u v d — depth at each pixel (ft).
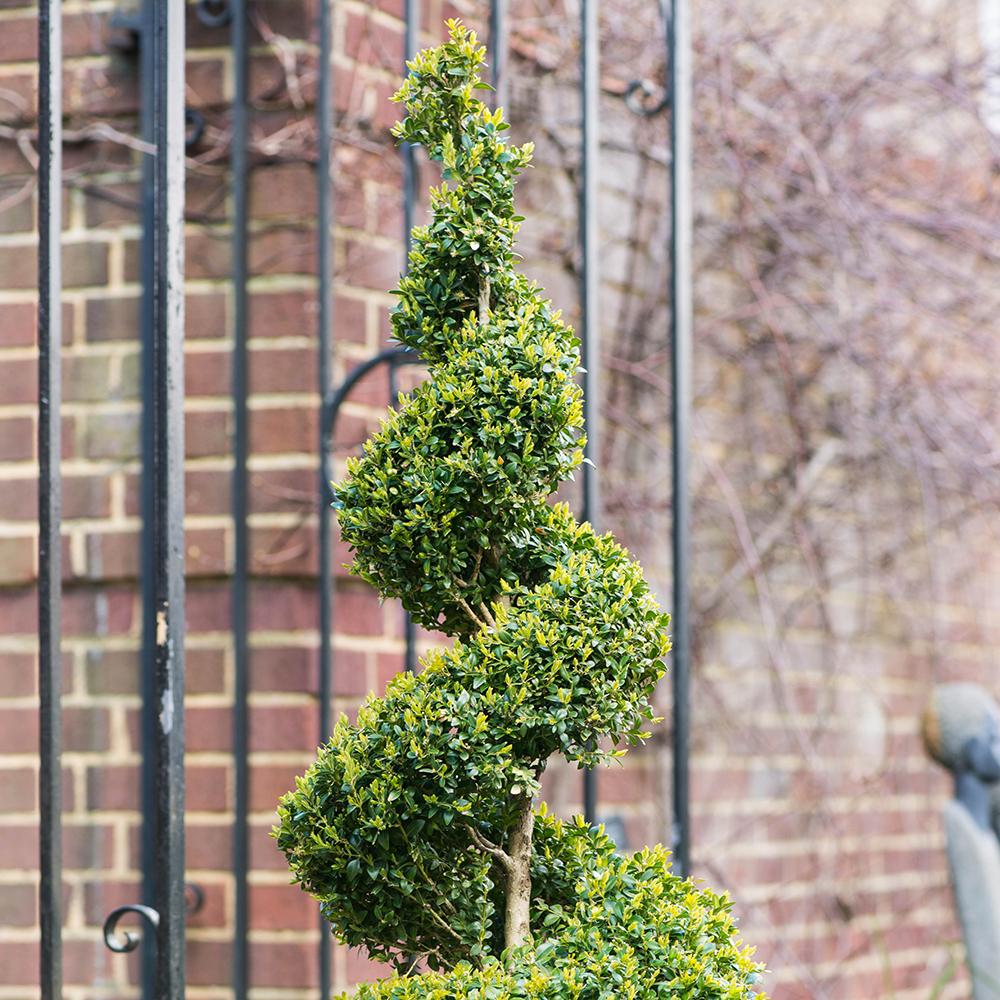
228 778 11.46
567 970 5.48
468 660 5.84
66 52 12.17
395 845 5.73
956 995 19.49
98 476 11.92
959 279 18.31
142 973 11.50
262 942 11.23
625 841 14.92
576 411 6.00
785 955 16.81
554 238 14.55
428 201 12.50
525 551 6.13
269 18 11.85
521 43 14.17
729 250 16.79
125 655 11.80
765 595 16.55
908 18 18.92
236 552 11.20
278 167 11.76
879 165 18.02
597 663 5.84
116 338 11.98
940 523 19.36
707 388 16.52
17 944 11.78
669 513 15.93
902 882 18.92
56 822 8.02
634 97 15.55
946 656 19.93
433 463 5.92
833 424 18.02
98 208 12.10
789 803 17.28
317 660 11.41
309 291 11.64
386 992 5.74
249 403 11.64
